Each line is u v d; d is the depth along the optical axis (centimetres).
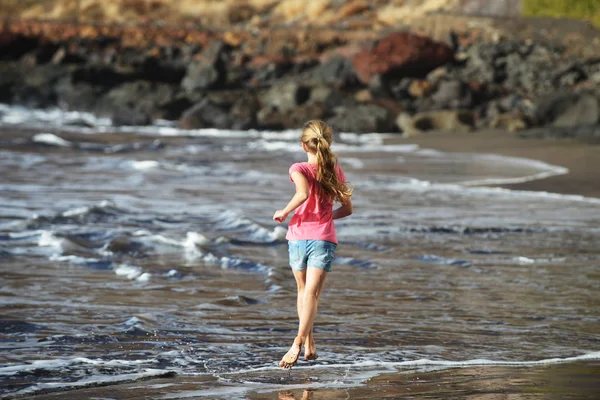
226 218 4378
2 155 7681
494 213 4906
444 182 6431
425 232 4206
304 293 2016
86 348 2133
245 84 13900
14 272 3069
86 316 2470
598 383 1852
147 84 13250
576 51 13850
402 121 11662
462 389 1795
